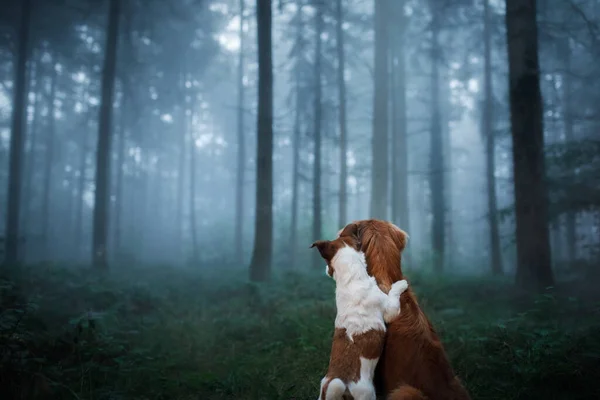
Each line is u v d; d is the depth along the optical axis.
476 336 6.15
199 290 12.91
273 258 24.95
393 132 22.86
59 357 5.78
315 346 6.25
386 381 2.67
